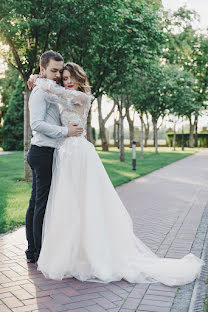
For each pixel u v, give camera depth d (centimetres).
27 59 947
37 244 370
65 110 373
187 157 2270
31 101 366
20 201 696
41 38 928
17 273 349
